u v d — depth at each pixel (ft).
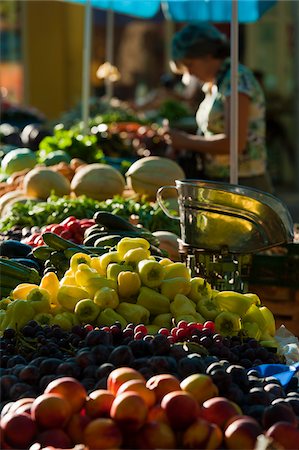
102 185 22.09
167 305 13.50
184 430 8.61
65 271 15.66
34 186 22.49
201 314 13.55
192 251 15.51
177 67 22.85
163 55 57.36
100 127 30.27
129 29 57.21
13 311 13.14
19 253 16.93
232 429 8.64
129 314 13.26
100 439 8.42
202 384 9.37
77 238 18.01
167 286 13.53
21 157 26.76
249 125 22.00
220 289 15.38
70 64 57.36
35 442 8.57
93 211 20.34
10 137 35.27
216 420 8.86
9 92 57.31
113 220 17.34
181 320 13.12
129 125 33.27
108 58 39.06
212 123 22.40
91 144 27.09
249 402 9.88
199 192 15.08
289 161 53.78
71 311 13.39
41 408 8.61
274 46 54.24
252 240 15.23
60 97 57.47
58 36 57.00
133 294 13.58
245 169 22.30
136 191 22.43
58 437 8.54
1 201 22.77
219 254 15.34
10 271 15.47
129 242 14.37
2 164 27.25
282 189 52.95
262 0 31.24
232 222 15.15
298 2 52.54
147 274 13.56
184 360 10.37
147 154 29.19
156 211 20.25
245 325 13.57
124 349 10.46
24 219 20.29
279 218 15.11
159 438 8.48
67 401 8.80
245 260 16.12
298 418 9.68
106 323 13.07
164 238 19.19
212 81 22.41
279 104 53.88
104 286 13.41
